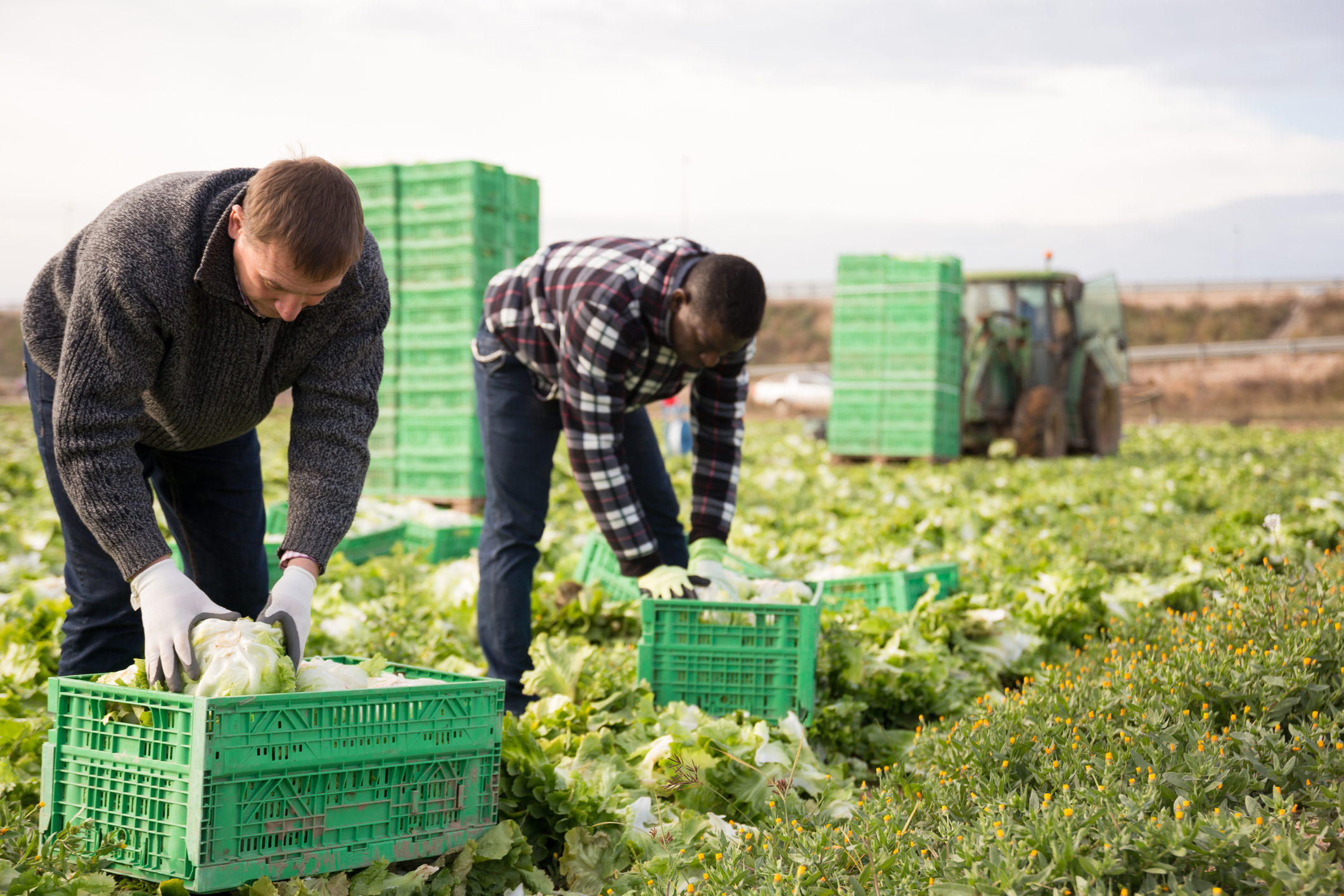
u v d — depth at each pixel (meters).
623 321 3.68
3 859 2.19
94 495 2.46
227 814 2.13
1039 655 4.75
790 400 35.56
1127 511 9.23
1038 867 2.17
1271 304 58.88
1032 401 16.19
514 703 3.96
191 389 2.77
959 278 15.91
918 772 3.01
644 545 3.89
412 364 8.54
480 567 4.14
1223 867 2.10
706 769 3.02
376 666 2.63
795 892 2.17
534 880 2.54
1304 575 4.06
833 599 4.96
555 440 4.18
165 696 2.16
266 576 3.42
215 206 2.48
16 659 3.83
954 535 8.25
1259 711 2.98
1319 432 25.44
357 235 2.34
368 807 2.33
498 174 8.52
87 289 2.44
